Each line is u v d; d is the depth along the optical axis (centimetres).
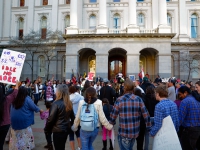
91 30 2908
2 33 3909
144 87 1062
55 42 3422
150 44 2781
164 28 2805
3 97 521
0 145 536
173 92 1019
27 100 653
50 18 3700
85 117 527
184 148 568
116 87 1980
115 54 3375
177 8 3456
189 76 3191
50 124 511
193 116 554
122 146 496
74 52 2852
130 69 2772
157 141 455
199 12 3431
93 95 545
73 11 2955
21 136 652
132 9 2892
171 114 470
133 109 489
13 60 659
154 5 3231
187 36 3356
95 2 3394
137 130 490
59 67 3559
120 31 2927
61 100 531
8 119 552
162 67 2756
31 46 3475
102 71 2791
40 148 753
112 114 509
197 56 3259
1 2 3934
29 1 3812
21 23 3909
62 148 523
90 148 552
